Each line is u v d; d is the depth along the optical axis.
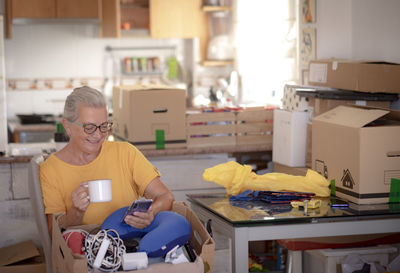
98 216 2.18
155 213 2.14
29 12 5.50
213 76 6.33
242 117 3.64
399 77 2.83
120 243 1.79
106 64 6.15
